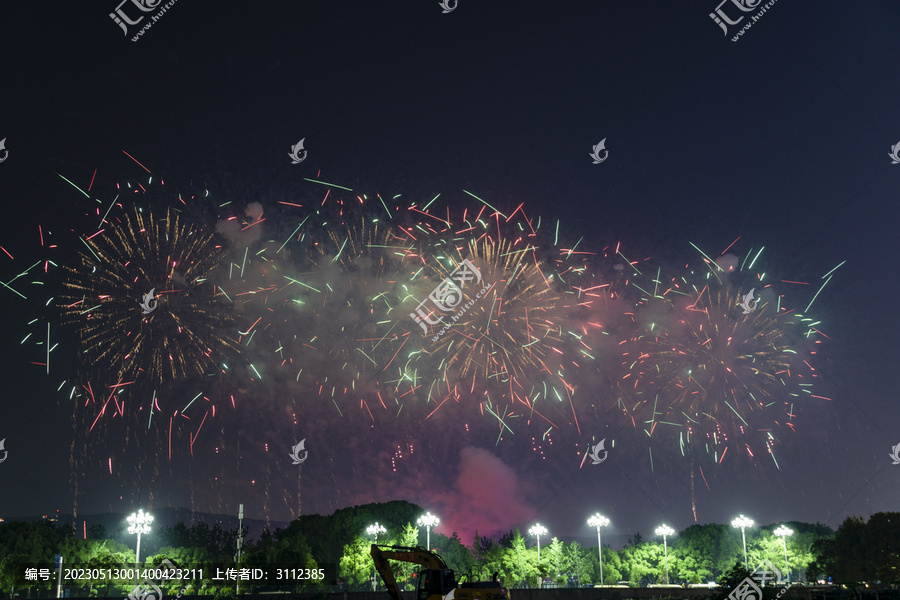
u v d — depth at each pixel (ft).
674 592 230.68
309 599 208.23
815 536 362.53
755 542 371.15
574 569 375.25
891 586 146.51
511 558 331.57
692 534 382.63
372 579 288.92
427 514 303.89
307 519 406.62
